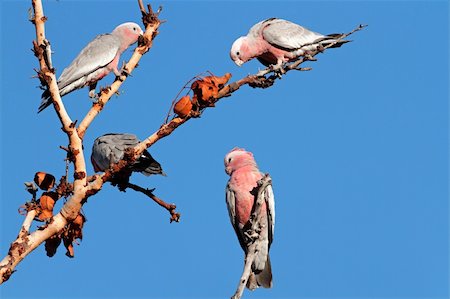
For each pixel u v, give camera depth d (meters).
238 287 10.21
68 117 11.13
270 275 12.83
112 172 11.06
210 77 11.19
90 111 11.52
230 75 11.42
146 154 12.80
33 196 11.26
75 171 11.16
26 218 11.06
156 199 12.09
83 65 14.78
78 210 11.11
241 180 13.20
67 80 14.58
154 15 12.27
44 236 10.97
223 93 11.27
